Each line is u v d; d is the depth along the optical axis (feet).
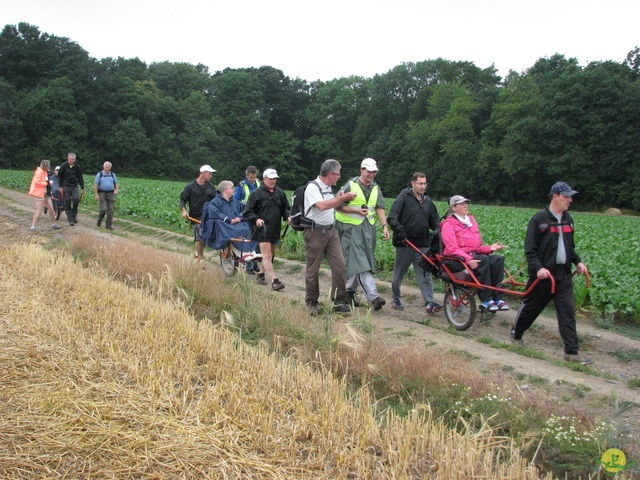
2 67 264.52
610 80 166.81
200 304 24.14
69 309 20.10
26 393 13.37
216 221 32.17
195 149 274.57
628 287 27.81
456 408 14.85
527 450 12.91
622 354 21.72
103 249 32.35
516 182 194.29
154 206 66.08
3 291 22.44
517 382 17.74
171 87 304.50
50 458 10.80
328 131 295.48
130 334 17.52
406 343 21.56
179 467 10.80
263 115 303.89
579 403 16.20
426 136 228.43
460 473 10.67
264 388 14.34
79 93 261.44
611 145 167.63
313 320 22.62
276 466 11.07
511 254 36.04
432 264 25.05
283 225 50.16
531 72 229.45
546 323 25.38
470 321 23.35
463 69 257.96
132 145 260.21
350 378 17.02
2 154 237.25
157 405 13.19
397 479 10.69
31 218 58.18
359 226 26.00
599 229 65.77
